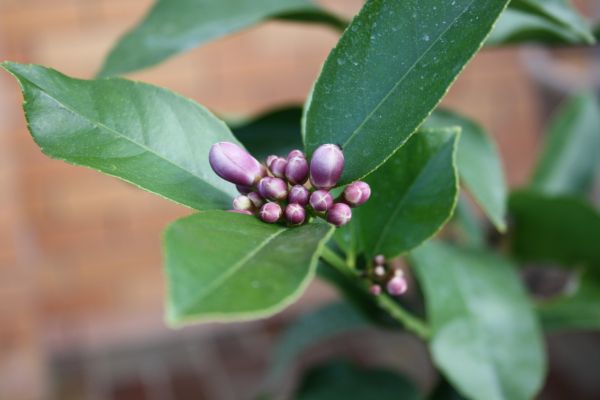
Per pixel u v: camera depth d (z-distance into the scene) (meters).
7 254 0.99
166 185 0.29
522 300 0.39
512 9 0.36
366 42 0.29
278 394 0.58
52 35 1.06
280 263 0.24
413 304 0.45
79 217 1.13
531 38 0.39
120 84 0.30
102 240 1.15
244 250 0.25
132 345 1.13
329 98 0.29
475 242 0.44
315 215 0.28
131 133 0.30
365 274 0.33
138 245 1.17
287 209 0.27
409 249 0.32
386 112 0.28
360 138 0.29
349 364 0.46
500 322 0.38
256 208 0.28
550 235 0.43
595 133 0.51
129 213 1.15
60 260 1.14
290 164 0.28
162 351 1.11
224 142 0.28
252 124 0.41
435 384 0.43
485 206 0.37
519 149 1.23
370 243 0.32
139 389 1.03
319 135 0.29
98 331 1.15
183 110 0.30
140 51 0.39
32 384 1.02
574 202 0.40
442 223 0.31
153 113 0.30
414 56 0.28
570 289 0.44
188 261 0.23
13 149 1.04
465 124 0.40
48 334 1.14
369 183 0.32
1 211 0.97
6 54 1.05
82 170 1.11
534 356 0.38
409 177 0.32
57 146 0.29
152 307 1.18
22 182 1.09
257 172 0.28
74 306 1.17
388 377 0.46
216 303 0.22
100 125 0.29
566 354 0.78
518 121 1.21
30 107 0.29
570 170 0.51
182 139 0.30
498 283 0.39
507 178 1.24
